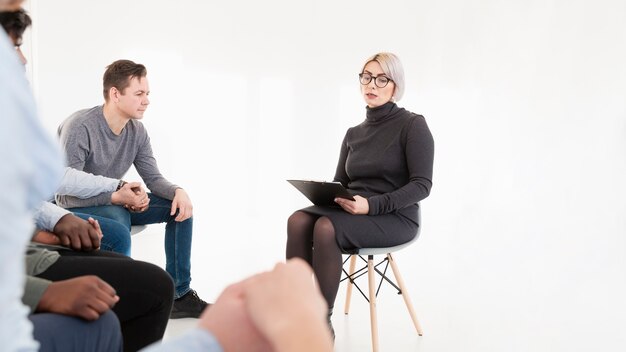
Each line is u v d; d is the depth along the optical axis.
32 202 0.41
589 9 4.28
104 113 2.51
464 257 3.94
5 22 1.09
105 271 1.23
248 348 0.40
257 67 5.18
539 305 2.97
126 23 4.41
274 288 0.39
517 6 4.51
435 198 4.84
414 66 4.84
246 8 5.09
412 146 2.43
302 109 5.19
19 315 0.54
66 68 4.14
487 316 2.80
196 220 5.11
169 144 4.79
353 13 4.97
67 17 4.10
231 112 5.18
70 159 2.38
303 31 5.10
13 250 0.38
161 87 4.68
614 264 3.67
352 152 2.65
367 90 2.57
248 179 5.29
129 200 2.33
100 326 0.86
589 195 4.34
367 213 2.30
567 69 4.38
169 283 1.26
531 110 4.51
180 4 4.73
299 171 5.25
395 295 3.12
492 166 4.66
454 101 4.75
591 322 2.72
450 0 4.70
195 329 0.41
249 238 4.46
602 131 4.29
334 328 2.60
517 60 4.54
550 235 4.26
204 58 5.02
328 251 2.22
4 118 0.36
